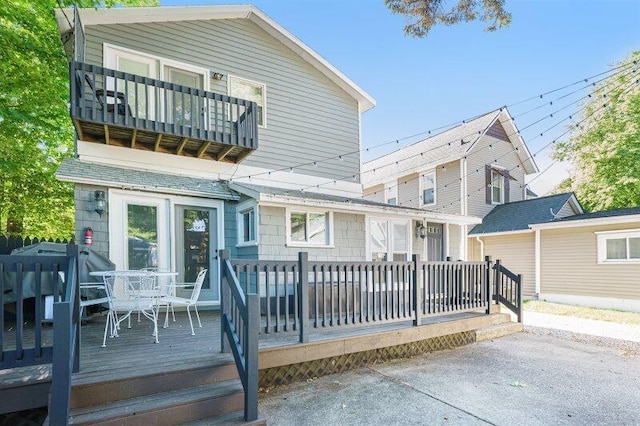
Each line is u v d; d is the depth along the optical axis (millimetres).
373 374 4496
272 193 6652
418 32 4902
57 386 2332
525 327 7227
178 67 7176
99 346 3947
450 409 3447
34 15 8062
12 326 4977
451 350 5691
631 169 13812
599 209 15852
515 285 7297
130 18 6703
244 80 7918
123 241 6164
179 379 3141
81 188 5844
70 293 2605
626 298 9727
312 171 8680
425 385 4102
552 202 12555
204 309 6906
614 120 14422
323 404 3549
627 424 3172
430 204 14852
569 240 11016
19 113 8578
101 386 2814
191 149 7051
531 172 15695
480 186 14055
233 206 7410
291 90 8539
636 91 13398
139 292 4496
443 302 5871
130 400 2873
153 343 4090
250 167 7836
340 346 4438
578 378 4355
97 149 6316
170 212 6645
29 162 10188
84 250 5270
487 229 13008
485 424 3150
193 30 7387
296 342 4207
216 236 7180
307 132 8688
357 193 9359
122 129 5945
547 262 11523
